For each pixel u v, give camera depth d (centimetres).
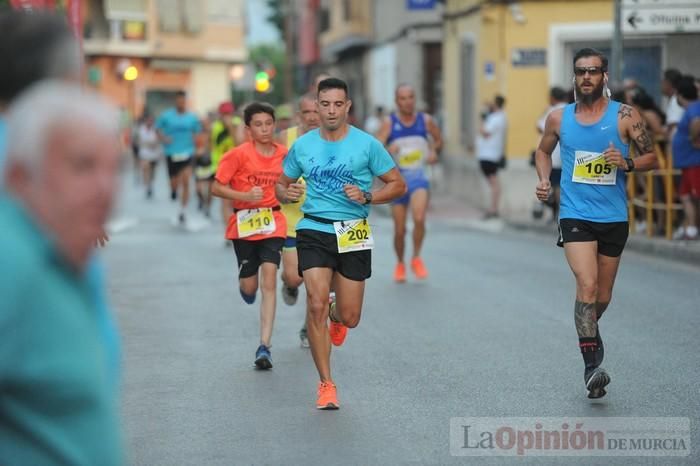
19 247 342
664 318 1393
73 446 356
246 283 1235
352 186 962
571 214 998
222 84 7950
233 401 1011
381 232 2616
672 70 2064
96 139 344
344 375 1109
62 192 344
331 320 1052
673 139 2009
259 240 1202
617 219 994
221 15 7862
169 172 2953
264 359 1142
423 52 5191
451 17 3925
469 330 1340
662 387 1033
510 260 2033
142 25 7406
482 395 1013
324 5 7406
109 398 369
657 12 2312
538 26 3089
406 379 1085
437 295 1616
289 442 870
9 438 352
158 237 2600
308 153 992
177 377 1116
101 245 958
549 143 1029
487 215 2909
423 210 1745
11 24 387
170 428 919
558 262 1998
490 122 2875
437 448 845
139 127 4166
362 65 6444
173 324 1424
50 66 386
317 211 984
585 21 3069
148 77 7575
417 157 1742
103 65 7344
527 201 3041
